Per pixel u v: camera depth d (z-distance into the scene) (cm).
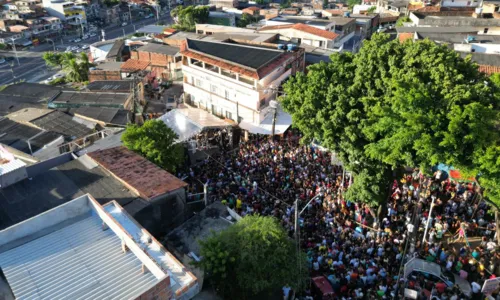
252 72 4641
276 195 3475
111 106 5394
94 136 4728
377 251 2875
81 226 2339
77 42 13075
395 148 2712
